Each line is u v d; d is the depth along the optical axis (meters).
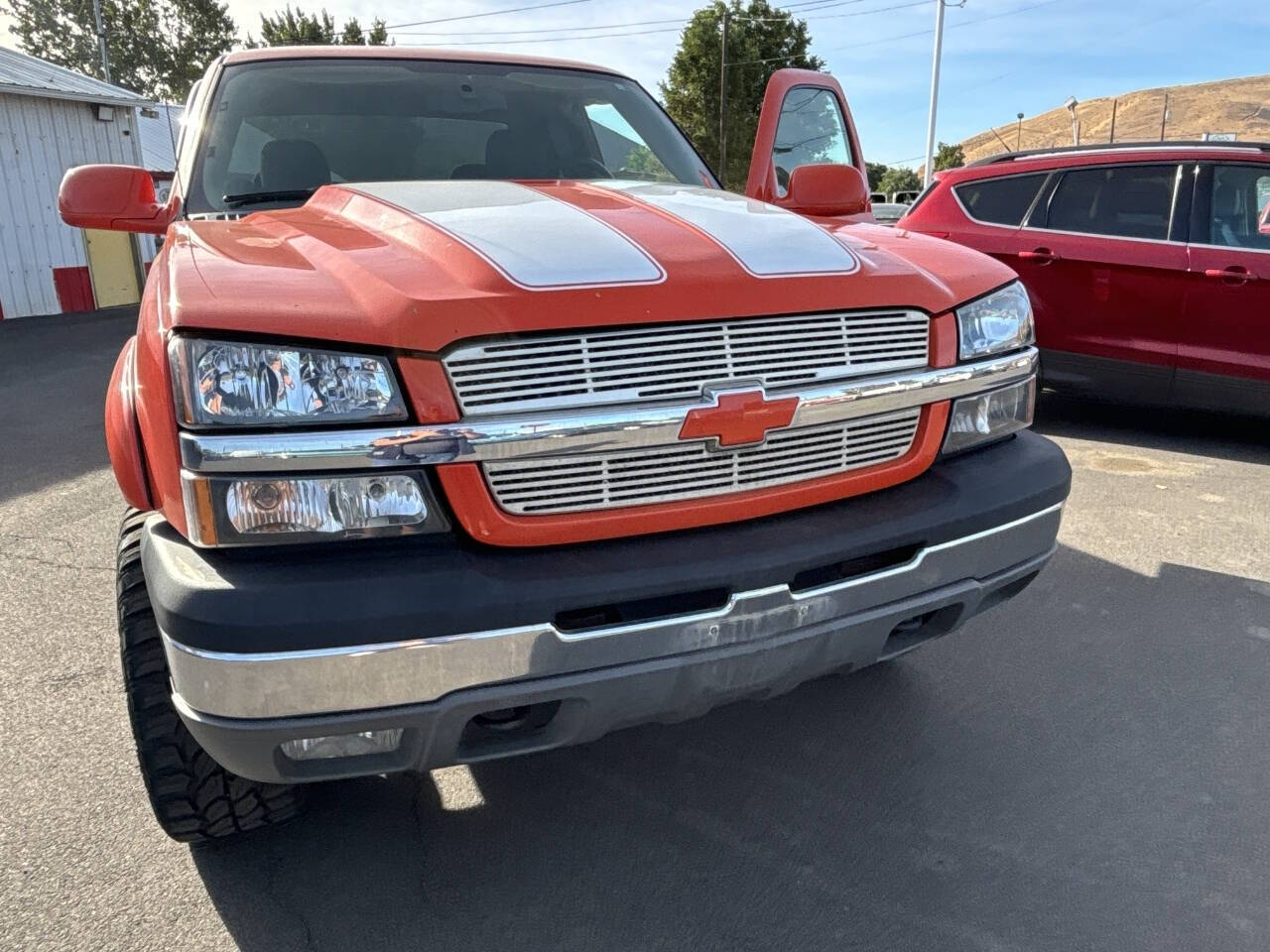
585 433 1.77
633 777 2.61
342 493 1.68
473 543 1.76
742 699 2.04
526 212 2.18
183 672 1.65
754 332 1.92
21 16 60.53
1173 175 5.52
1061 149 6.03
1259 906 2.12
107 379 9.06
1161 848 2.30
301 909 2.13
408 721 1.69
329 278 1.87
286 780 1.78
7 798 2.51
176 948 2.02
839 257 2.14
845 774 2.61
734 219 2.29
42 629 3.49
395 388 1.69
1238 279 5.22
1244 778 2.57
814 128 4.16
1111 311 5.66
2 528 4.62
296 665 1.60
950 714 2.89
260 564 1.67
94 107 16.80
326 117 3.16
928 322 2.16
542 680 1.75
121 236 17.47
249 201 2.88
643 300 1.82
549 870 2.26
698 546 1.86
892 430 2.15
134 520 2.28
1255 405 5.36
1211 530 4.35
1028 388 2.42
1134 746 2.72
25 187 15.62
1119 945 2.01
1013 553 2.24
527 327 1.73
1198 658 3.20
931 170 26.70
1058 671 3.12
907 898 2.15
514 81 3.49
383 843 2.35
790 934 2.05
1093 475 5.18
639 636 1.78
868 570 2.04
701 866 2.27
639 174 3.40
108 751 2.72
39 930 2.06
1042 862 2.27
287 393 1.66
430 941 2.04
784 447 1.98
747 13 40.47
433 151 3.16
